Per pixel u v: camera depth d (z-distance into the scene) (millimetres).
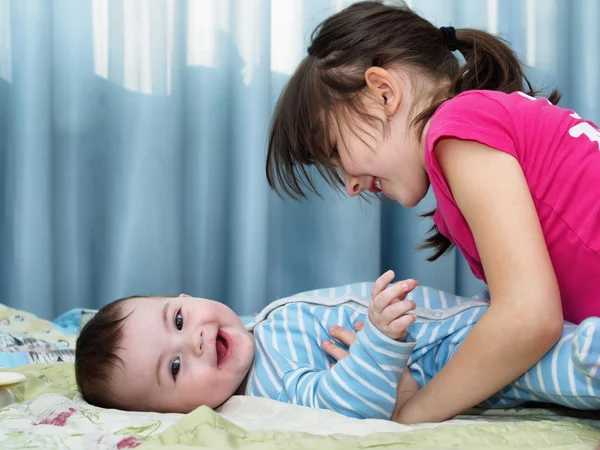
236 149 1987
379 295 930
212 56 1983
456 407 904
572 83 2125
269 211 2037
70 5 1906
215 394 1066
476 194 878
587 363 764
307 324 1129
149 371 1058
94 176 1951
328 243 2016
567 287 965
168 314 1094
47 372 1190
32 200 1852
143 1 1918
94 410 928
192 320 1090
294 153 1082
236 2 1972
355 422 871
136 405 1073
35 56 1846
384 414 963
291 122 1069
